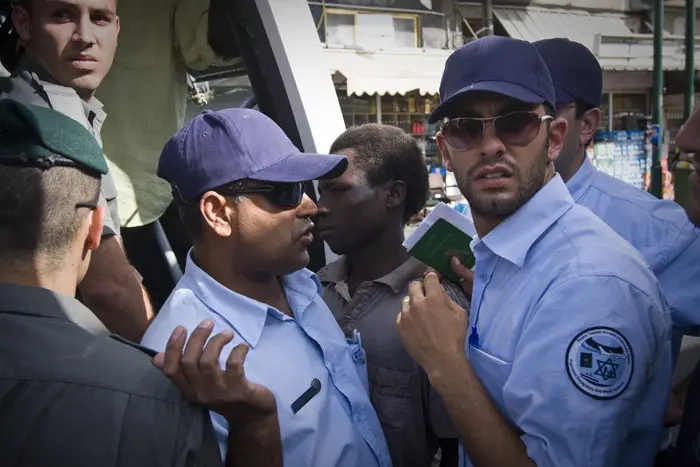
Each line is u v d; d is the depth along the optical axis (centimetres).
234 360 94
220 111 123
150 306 150
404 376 148
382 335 150
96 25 149
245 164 118
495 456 112
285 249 123
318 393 122
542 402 106
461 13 1202
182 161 120
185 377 93
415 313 122
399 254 166
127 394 89
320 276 174
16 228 90
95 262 137
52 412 85
